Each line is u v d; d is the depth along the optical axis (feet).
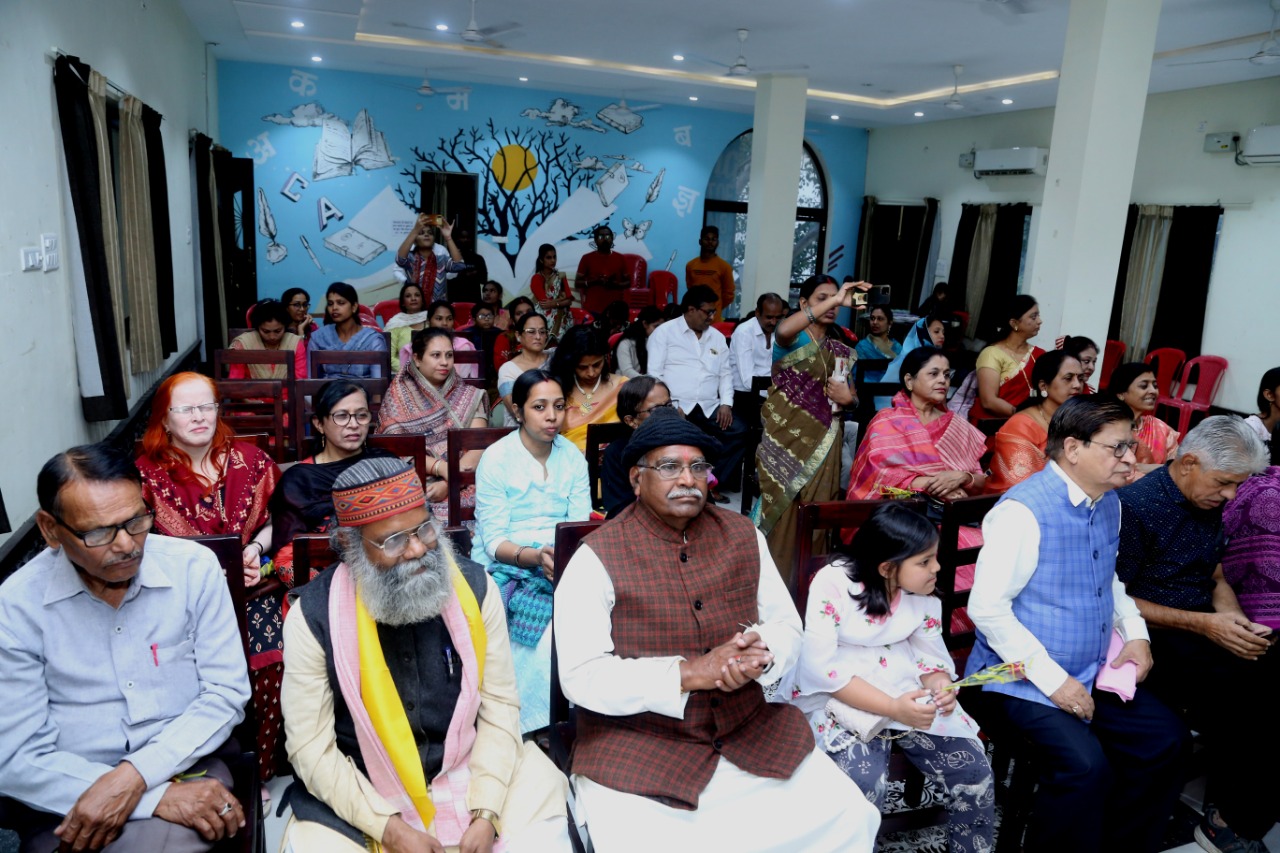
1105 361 27.50
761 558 6.37
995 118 33.99
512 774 5.90
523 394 8.66
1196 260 26.40
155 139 17.54
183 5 22.21
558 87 34.01
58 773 5.11
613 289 32.04
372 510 5.36
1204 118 26.35
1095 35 16.20
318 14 22.68
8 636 5.15
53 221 11.75
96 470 4.96
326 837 5.36
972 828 6.95
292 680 5.50
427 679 5.76
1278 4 17.52
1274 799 7.52
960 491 10.34
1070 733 6.83
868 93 31.83
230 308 28.07
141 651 5.49
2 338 9.82
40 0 11.30
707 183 38.22
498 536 8.54
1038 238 17.75
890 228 39.60
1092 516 7.06
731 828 5.49
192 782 5.33
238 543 6.23
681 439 5.85
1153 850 7.34
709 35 23.47
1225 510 8.14
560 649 5.90
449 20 23.57
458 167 34.14
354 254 33.55
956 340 27.12
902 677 6.94
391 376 15.10
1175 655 8.13
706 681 5.41
